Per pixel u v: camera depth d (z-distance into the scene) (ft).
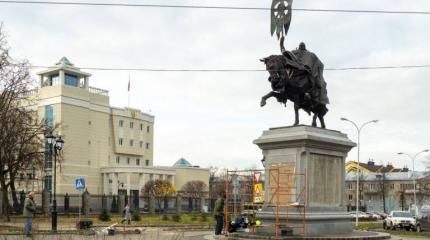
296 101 67.62
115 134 377.91
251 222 73.56
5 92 149.48
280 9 70.38
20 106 166.71
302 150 64.03
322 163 66.18
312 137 63.77
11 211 190.70
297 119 67.46
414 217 156.76
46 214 197.98
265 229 65.31
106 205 231.91
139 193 357.61
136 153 394.73
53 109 330.95
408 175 492.95
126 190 353.31
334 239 57.82
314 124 69.82
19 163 171.42
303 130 64.69
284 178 65.31
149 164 412.16
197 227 124.16
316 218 63.16
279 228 62.18
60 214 200.75
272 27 71.31
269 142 67.00
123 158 387.75
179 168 395.34
